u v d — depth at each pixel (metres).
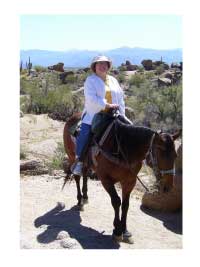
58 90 13.66
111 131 4.18
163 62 25.45
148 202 5.26
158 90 14.55
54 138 8.55
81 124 4.61
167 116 10.58
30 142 8.05
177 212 5.23
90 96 4.35
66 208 5.07
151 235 4.46
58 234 4.17
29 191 5.58
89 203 5.28
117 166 4.08
